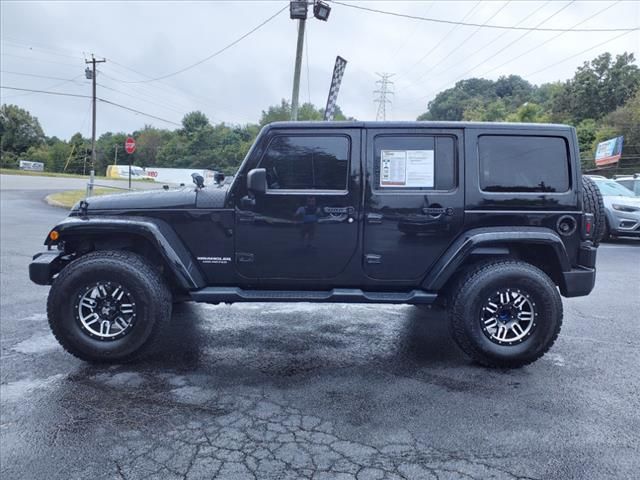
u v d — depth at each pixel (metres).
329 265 4.08
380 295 4.10
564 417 3.14
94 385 3.58
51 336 4.61
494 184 4.02
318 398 3.40
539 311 3.85
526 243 3.95
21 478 2.48
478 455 2.70
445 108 82.19
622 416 3.16
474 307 3.86
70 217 4.14
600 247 10.91
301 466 2.59
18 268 7.64
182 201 4.07
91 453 2.70
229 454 2.70
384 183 4.02
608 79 51.91
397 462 2.63
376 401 3.36
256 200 4.00
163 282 4.05
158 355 4.19
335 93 11.55
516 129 4.02
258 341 4.59
